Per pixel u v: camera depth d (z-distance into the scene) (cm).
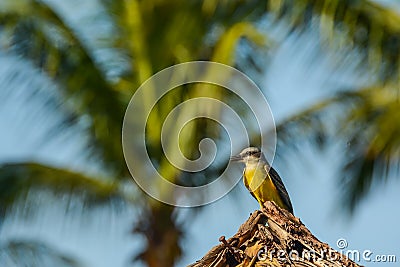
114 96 1778
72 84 1764
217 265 1112
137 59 1780
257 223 1137
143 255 1758
